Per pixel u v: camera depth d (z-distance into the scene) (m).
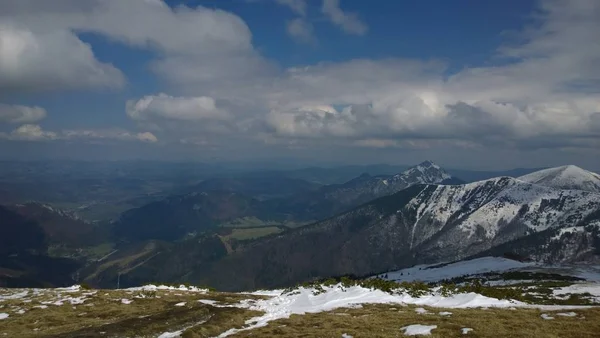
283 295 57.16
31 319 45.09
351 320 38.59
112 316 46.22
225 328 38.81
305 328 36.47
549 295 88.25
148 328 38.62
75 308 50.56
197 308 47.16
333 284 58.50
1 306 51.84
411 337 31.44
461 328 33.19
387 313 41.81
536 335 30.25
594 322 34.38
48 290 65.69
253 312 45.47
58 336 36.59
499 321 35.56
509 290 57.44
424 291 54.91
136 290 64.38
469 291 54.91
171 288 68.06
